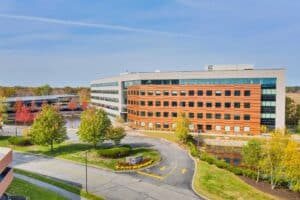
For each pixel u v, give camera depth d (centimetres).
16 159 5322
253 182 4162
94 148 6069
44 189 3659
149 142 6938
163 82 8962
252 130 7912
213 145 7206
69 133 8388
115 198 3441
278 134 4038
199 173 4416
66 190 3641
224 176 4334
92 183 3975
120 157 5356
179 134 6731
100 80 13900
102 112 6053
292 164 3634
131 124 9638
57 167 4766
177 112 8625
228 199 3441
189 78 8656
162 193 3606
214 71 8388
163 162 5081
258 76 8019
